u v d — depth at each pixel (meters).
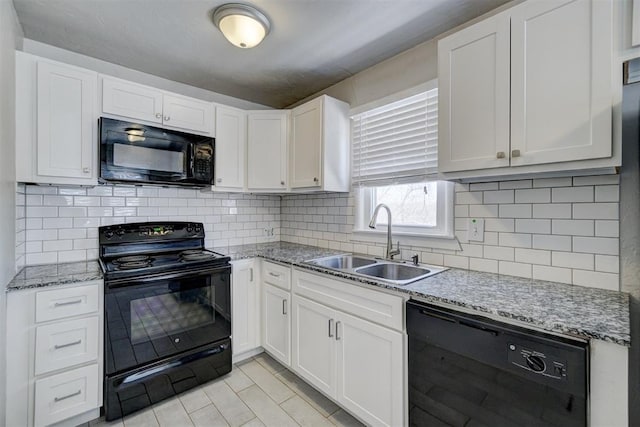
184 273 2.01
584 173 1.32
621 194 1.31
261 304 2.44
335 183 2.39
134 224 2.31
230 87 2.73
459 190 1.82
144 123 2.10
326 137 2.33
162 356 1.92
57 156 1.79
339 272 1.75
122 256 2.23
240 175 2.60
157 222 2.43
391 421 1.48
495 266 1.68
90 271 1.81
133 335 1.81
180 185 2.33
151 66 2.34
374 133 2.33
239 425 1.71
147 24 1.82
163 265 1.95
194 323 2.06
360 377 1.63
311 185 2.41
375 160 2.32
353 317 1.67
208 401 1.92
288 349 2.16
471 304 1.19
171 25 1.83
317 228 2.81
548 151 1.21
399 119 2.16
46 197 2.01
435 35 1.94
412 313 1.38
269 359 2.46
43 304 1.56
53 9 1.67
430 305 1.33
